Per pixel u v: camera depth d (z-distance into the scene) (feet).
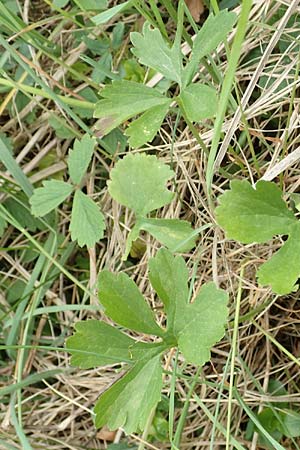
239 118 1.62
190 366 1.80
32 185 1.92
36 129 1.95
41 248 1.79
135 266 1.86
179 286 1.49
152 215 1.86
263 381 1.81
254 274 1.74
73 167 1.73
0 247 1.96
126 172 1.59
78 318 1.94
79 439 1.89
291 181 1.71
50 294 1.95
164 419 1.81
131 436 1.85
